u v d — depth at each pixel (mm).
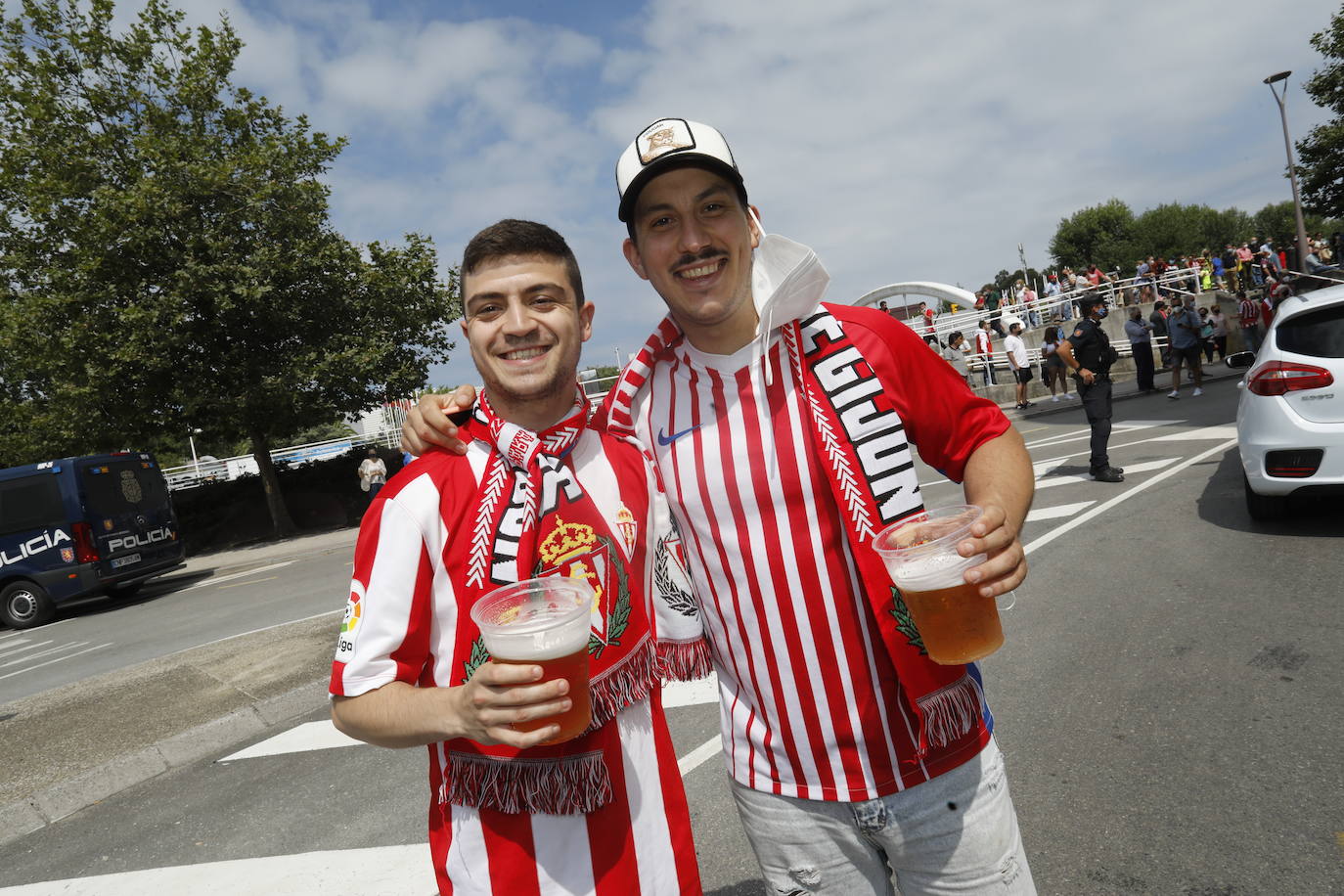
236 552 18812
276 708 5258
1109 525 6672
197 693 5738
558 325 1589
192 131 19312
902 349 1673
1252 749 3033
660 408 1740
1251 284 25266
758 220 1805
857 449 1578
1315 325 5348
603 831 1549
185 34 19656
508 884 1510
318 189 19516
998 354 22156
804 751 1652
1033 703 3736
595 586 1603
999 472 1614
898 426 1594
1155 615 4543
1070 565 5766
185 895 3240
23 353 18781
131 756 4633
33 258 18875
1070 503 7727
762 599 1639
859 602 1598
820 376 1619
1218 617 4359
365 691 1453
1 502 12438
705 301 1626
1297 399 5336
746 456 1626
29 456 21531
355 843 3465
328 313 19828
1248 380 5707
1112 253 77500
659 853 1628
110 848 3770
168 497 14523
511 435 1604
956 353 18344
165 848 3682
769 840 1724
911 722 1599
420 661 1547
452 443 1597
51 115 18406
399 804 3781
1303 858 2416
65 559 12438
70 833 4004
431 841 1604
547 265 1593
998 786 1622
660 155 1586
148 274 18500
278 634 7285
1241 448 5797
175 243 18500
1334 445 5195
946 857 1595
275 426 19547
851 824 1648
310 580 11703
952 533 1403
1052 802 2934
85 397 18250
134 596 14562
